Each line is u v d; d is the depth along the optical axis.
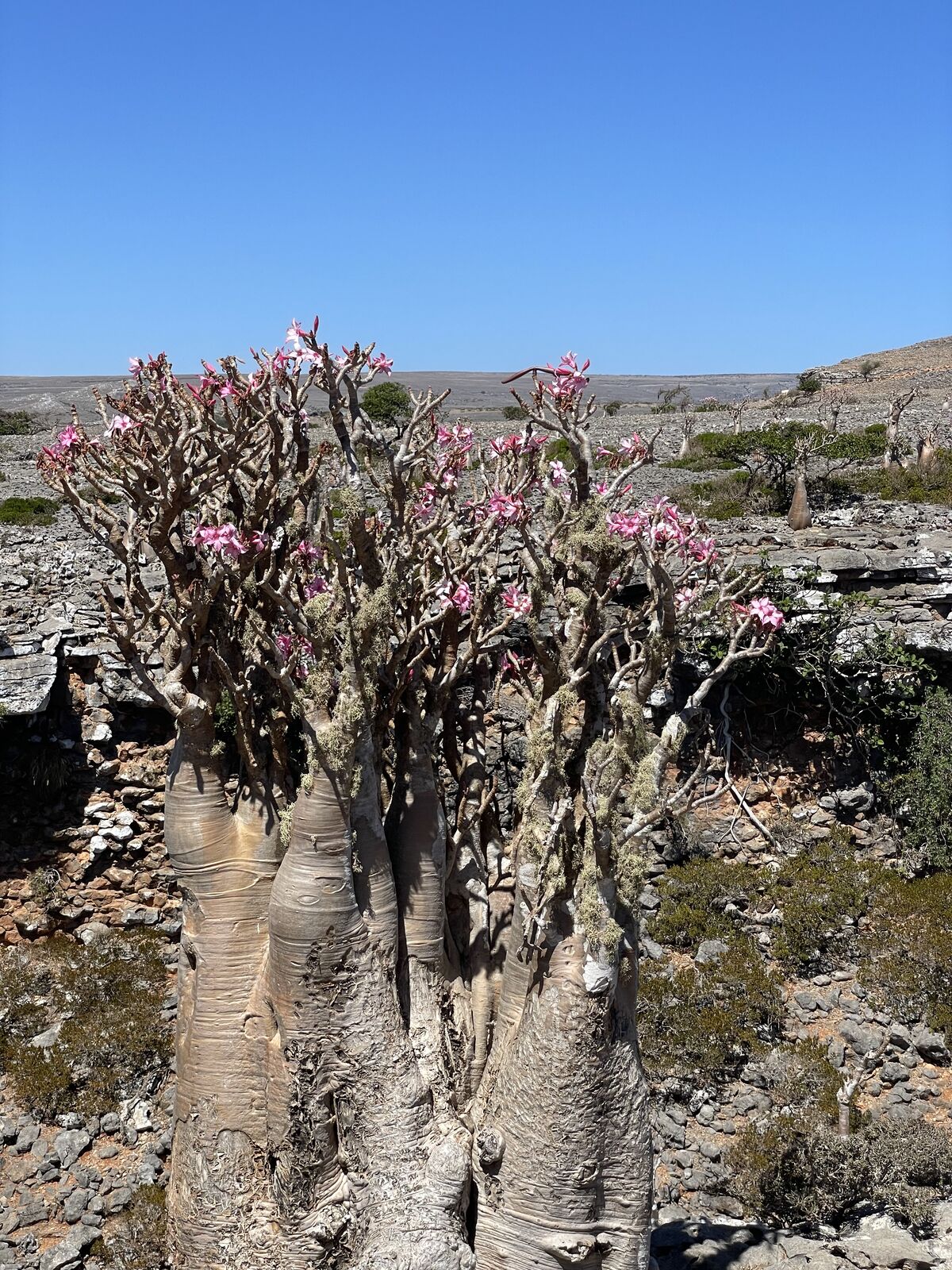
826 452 24.28
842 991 12.42
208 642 7.04
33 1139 10.30
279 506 7.27
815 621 13.91
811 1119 10.46
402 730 7.23
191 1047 6.99
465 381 129.50
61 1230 9.62
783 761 14.41
